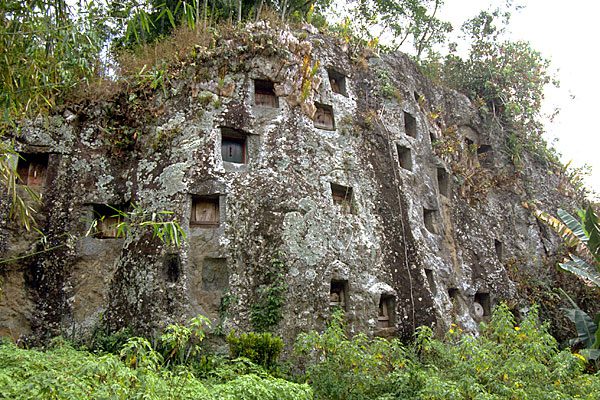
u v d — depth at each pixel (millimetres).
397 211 13969
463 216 17422
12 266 11742
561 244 20344
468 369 8414
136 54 15000
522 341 9148
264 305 11016
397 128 15484
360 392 8367
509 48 22453
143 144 12906
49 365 7508
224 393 6461
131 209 12312
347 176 13422
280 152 12602
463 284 15828
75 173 12789
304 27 15398
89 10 6418
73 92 13141
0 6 5914
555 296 18562
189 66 13039
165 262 11430
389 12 22641
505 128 21625
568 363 8523
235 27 14312
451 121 19547
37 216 12250
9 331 11367
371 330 12008
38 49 6535
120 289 11688
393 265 13148
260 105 13312
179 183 11914
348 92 14828
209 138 12359
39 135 12750
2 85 6258
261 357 9828
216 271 11586
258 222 11742
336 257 12203
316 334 9133
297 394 6898
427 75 20719
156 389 6145
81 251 12242
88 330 11602
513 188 20578
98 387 5793
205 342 10695
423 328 10227
